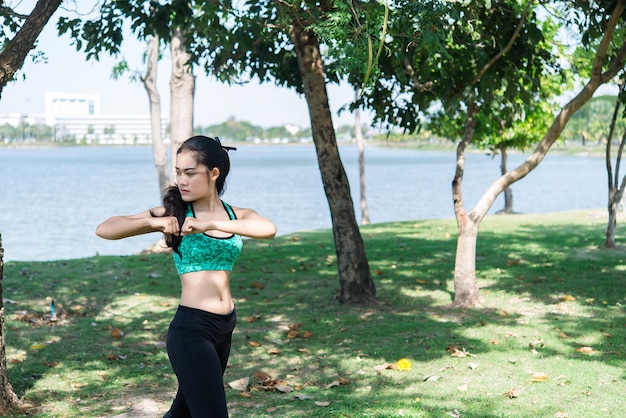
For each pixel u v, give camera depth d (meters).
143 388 6.72
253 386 6.70
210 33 9.70
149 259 14.34
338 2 6.79
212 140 4.32
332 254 14.52
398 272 12.41
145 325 9.23
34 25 6.34
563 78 10.52
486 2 8.19
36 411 6.07
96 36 9.84
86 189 62.09
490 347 7.74
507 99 10.41
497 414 5.68
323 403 6.02
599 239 15.18
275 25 9.15
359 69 6.75
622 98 10.25
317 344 8.13
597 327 8.45
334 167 10.06
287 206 44.25
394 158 180.12
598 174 82.88
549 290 10.55
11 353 7.89
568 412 5.70
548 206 42.00
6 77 6.34
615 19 8.70
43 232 30.20
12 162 151.88
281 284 11.64
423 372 6.93
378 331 8.53
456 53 9.99
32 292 11.15
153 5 10.17
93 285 11.77
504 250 14.25
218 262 4.19
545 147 9.48
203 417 4.04
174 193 4.25
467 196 51.66
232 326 4.29
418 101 10.11
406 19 7.25
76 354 7.86
